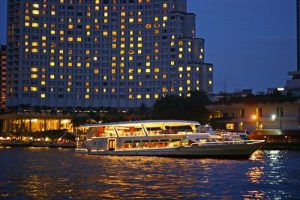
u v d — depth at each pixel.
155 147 101.38
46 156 109.69
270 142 145.50
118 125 106.25
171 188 54.09
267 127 170.38
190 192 51.28
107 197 48.34
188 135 97.56
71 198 47.84
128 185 56.59
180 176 65.31
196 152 95.94
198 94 184.75
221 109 184.88
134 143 104.31
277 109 168.50
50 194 50.09
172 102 167.38
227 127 179.62
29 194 50.00
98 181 60.34
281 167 77.31
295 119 164.50
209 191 51.97
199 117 165.88
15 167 79.62
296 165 80.88
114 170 73.50
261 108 172.75
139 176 65.44
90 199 47.34
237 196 49.00
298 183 58.38
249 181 60.09
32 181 60.38
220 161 89.19
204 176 65.19
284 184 57.47
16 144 197.00
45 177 64.75
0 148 169.88
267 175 66.31
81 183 58.41
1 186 55.62
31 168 77.62
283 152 125.62
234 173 68.69
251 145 93.12
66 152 131.38
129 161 89.94
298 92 184.75
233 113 182.12
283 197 48.53
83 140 117.25
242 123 176.75
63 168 77.31
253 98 173.50
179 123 102.81
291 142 142.88
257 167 77.19
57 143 191.25
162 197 48.31
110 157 101.94
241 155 94.00
